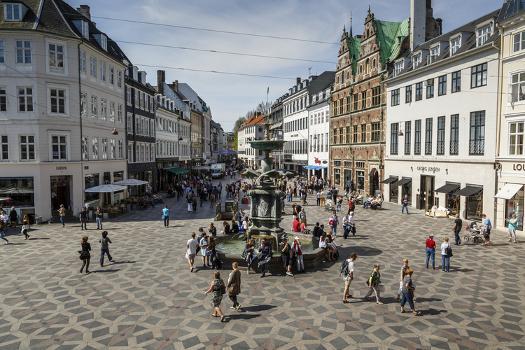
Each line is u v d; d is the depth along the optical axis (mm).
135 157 43125
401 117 36969
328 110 55500
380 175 41031
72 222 27719
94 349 9523
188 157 73875
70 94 29812
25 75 27906
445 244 16031
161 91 62500
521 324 10938
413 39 39281
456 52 29781
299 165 69750
